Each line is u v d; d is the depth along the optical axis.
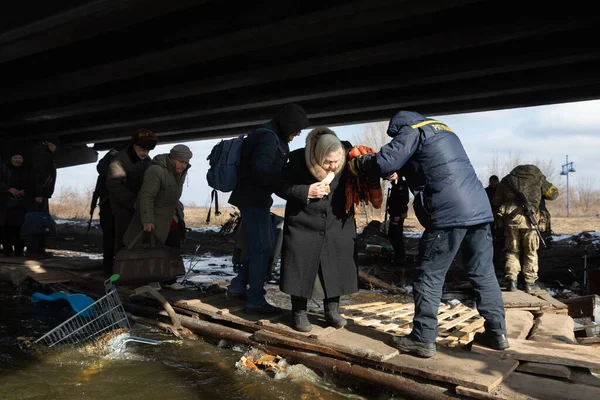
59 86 12.36
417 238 14.69
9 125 17.97
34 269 7.65
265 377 3.96
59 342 4.83
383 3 7.27
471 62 9.76
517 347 3.78
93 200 6.92
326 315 4.41
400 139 3.61
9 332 5.18
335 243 4.16
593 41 8.62
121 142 22.02
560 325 4.69
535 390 3.20
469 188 3.60
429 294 3.70
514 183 6.53
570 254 11.05
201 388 3.76
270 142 4.54
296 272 4.14
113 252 6.67
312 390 3.73
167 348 4.70
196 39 9.21
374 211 22.20
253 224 4.91
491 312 3.76
